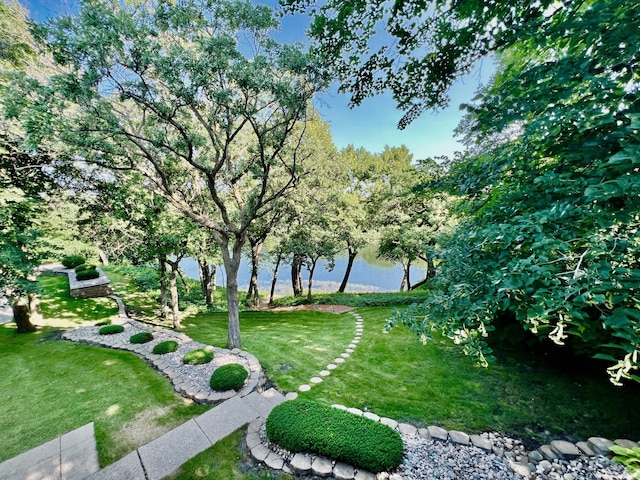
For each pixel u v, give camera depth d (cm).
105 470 298
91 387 471
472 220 315
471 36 251
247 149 652
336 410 340
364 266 2988
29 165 630
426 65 292
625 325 139
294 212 1112
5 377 528
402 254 1191
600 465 291
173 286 885
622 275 145
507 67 302
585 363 450
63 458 317
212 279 1449
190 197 805
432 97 316
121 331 753
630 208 153
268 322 999
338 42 302
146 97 446
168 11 431
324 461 295
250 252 1490
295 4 282
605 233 159
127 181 667
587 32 188
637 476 180
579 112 194
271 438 321
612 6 168
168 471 296
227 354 569
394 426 359
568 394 410
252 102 511
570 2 198
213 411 385
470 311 216
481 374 481
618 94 183
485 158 341
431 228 1039
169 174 723
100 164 535
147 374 507
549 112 216
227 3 423
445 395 432
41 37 376
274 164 607
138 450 322
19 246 635
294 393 445
